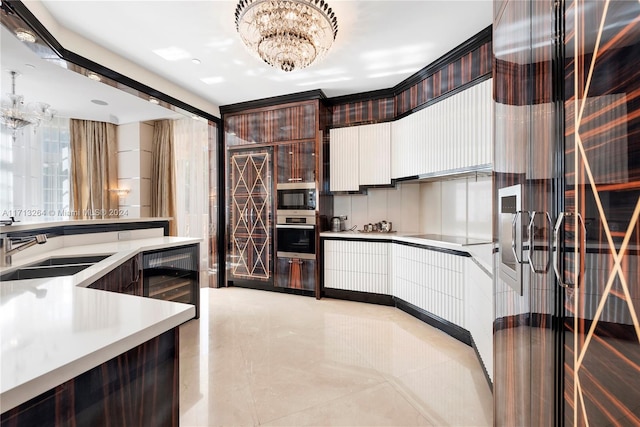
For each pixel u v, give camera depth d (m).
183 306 0.97
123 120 5.11
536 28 1.03
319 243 3.96
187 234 5.13
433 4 2.20
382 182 3.76
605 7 0.67
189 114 4.00
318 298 3.93
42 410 0.62
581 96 0.77
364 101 3.91
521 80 1.16
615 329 0.64
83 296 1.07
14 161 4.75
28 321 0.83
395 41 2.68
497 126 1.46
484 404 1.80
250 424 1.63
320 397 1.86
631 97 0.59
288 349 2.50
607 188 0.66
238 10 2.14
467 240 3.13
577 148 0.79
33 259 2.03
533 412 1.05
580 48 0.77
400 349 2.51
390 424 1.63
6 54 2.86
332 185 4.04
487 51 2.54
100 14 2.30
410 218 4.01
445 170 2.96
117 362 0.77
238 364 2.25
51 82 3.50
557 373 0.89
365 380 2.05
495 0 1.49
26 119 3.57
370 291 3.74
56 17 2.33
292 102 4.01
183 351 2.46
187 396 1.86
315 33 2.27
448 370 2.18
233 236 4.43
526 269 1.11
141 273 2.54
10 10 1.91
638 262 0.57
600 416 0.69
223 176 4.52
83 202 5.17
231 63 3.09
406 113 3.51
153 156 5.39
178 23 2.42
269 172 4.18
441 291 2.87
